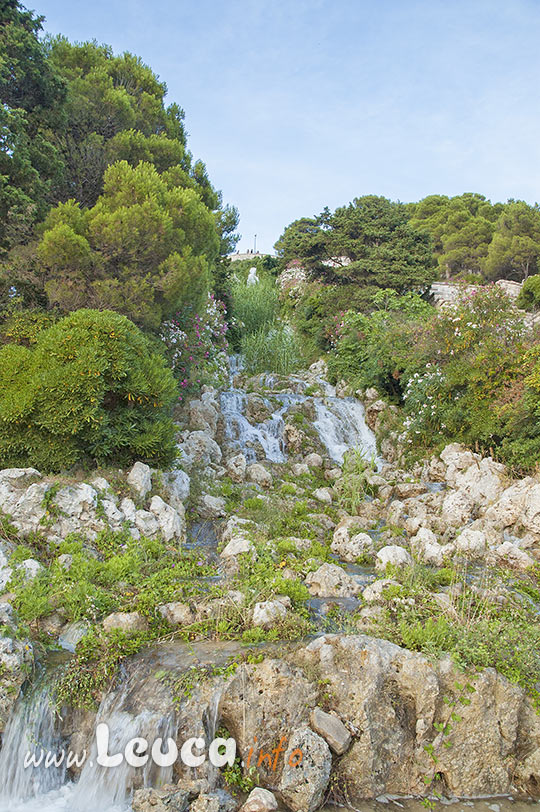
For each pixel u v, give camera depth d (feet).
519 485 34.81
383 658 19.10
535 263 129.59
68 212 38.65
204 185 63.62
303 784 16.53
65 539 25.80
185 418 44.80
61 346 30.25
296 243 95.50
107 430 30.66
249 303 78.74
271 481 41.24
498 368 43.70
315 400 55.42
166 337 44.50
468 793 17.75
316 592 25.59
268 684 18.39
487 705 18.33
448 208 167.53
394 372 54.70
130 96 53.52
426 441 47.91
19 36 39.17
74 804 17.13
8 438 29.09
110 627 21.11
